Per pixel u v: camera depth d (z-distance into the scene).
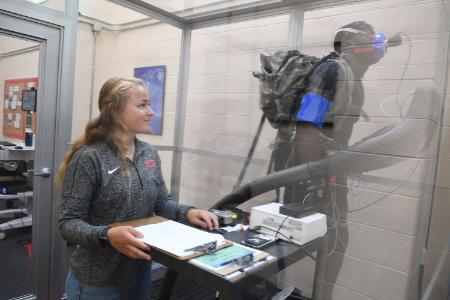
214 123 2.10
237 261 0.69
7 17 1.66
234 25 1.98
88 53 2.72
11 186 1.89
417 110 0.93
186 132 2.35
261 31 1.79
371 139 0.97
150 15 2.29
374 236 0.97
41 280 1.91
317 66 1.11
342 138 1.01
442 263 1.04
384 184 0.96
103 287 1.01
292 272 0.87
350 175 0.99
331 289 0.93
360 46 1.04
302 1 1.56
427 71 0.94
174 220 1.05
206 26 2.21
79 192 0.96
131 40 2.81
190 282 0.91
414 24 0.99
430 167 0.93
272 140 1.33
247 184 1.21
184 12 2.25
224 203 1.20
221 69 2.08
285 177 1.08
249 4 1.84
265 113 1.36
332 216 0.98
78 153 1.01
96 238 0.86
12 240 1.94
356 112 1.00
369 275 0.94
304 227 0.83
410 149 0.94
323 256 0.91
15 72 1.76
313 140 1.04
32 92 1.82
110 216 1.01
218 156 1.97
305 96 1.10
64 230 0.94
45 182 1.89
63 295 1.98
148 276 1.01
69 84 1.91
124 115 1.02
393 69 0.98
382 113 0.98
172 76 2.52
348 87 1.02
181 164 2.35
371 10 1.14
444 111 0.95
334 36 1.18
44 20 1.77
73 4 1.89
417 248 0.94
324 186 1.01
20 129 1.84
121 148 1.04
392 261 0.95
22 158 1.86
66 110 1.91
